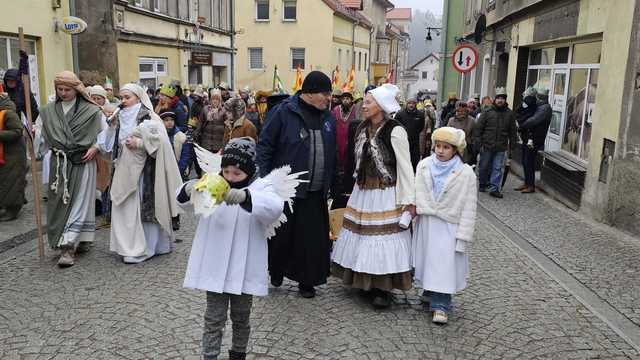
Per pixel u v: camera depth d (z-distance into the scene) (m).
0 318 4.54
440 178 4.62
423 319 4.76
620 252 6.79
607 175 8.12
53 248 5.92
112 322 4.51
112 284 5.34
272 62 37.81
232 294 3.63
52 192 5.82
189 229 7.39
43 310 4.71
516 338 4.44
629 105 7.59
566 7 10.71
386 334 4.45
